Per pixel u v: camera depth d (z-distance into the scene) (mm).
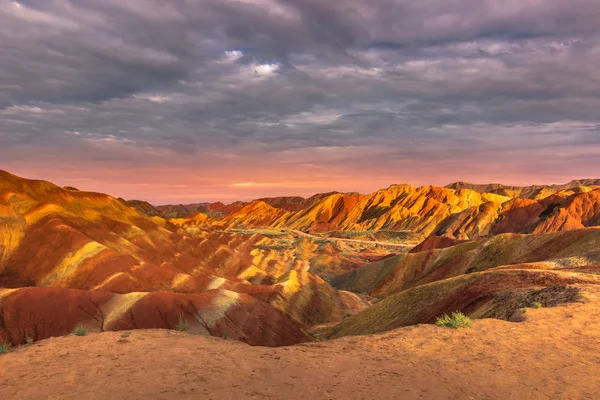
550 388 7957
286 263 151125
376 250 199500
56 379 7590
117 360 8750
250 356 9359
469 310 26734
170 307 44719
